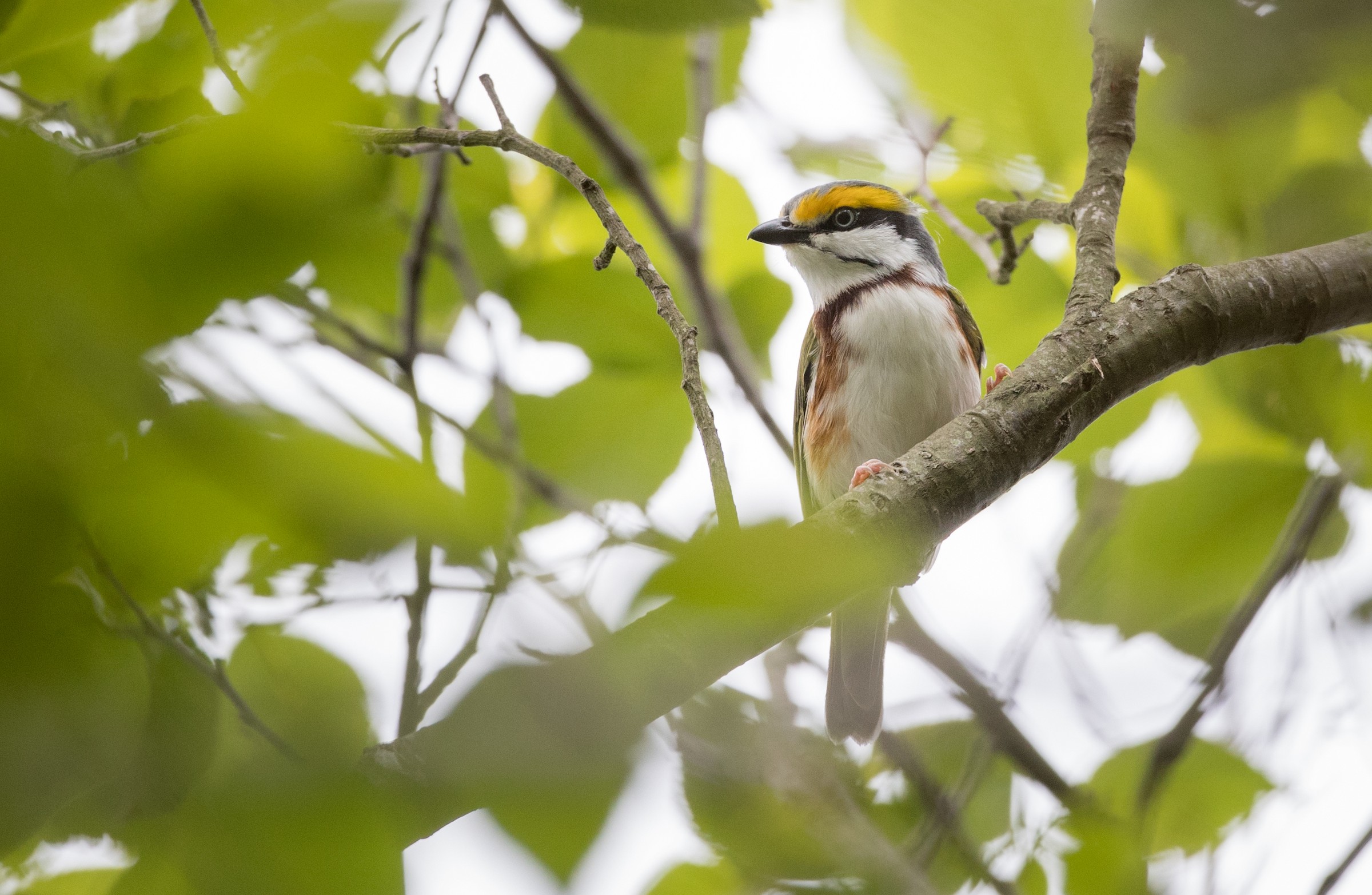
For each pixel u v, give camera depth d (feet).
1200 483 26.53
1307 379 25.49
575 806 8.46
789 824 25.59
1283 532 26.58
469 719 8.69
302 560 7.89
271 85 8.61
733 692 27.48
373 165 10.55
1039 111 23.58
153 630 10.79
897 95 23.40
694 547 8.60
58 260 7.00
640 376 32.45
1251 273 22.95
